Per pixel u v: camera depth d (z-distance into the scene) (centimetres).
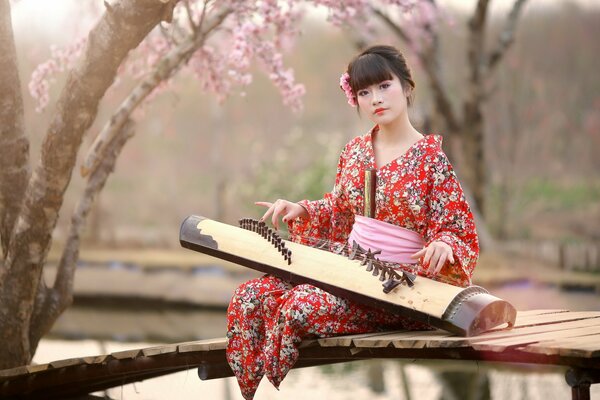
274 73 673
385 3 713
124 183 2572
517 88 2305
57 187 546
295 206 469
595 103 2478
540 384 756
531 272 1293
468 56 1537
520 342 367
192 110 2666
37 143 1384
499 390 734
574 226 2003
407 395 726
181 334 1012
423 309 398
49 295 607
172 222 2262
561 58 2486
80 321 1093
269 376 424
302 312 419
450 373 805
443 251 410
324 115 2853
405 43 1342
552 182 2367
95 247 1775
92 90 521
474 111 1534
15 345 569
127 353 496
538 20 2456
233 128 2758
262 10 643
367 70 440
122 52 513
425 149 438
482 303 391
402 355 404
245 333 445
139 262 1442
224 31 699
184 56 604
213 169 2616
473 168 1540
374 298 412
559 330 417
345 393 734
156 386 709
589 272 1371
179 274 1356
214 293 1227
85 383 584
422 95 1680
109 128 595
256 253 459
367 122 2102
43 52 925
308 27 2695
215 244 477
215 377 494
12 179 576
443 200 431
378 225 442
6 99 568
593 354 341
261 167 1753
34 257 559
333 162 1631
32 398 566
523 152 2356
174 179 2606
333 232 476
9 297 563
